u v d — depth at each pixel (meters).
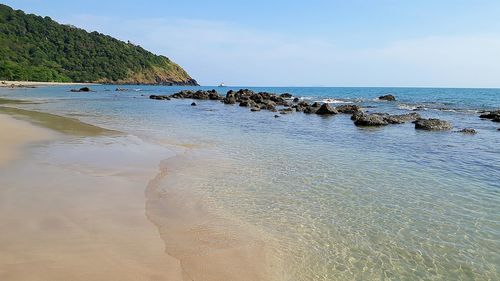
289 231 9.18
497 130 28.23
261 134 25.44
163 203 10.78
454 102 64.88
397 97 86.94
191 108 49.53
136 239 8.23
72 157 15.92
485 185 13.43
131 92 107.62
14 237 7.84
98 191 11.41
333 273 7.32
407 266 7.65
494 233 9.23
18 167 13.64
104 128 26.14
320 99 76.06
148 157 16.75
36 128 23.78
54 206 9.86
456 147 21.05
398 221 9.92
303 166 15.85
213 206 10.73
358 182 13.52
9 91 87.12
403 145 21.59
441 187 13.07
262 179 13.64
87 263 6.96
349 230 9.32
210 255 7.75
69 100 61.69
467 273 7.44
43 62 175.00
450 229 9.46
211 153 18.25
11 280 6.17
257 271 7.23
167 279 6.65
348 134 25.92
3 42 169.38
